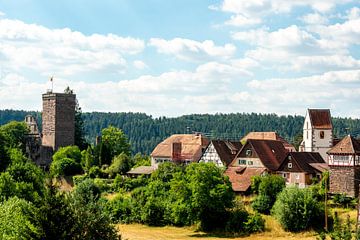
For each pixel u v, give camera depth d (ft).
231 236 328.29
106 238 140.36
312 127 466.29
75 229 131.44
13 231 152.87
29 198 263.49
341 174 355.56
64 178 530.68
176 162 533.14
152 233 339.36
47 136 646.33
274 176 358.84
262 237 317.63
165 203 371.35
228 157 473.67
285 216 319.06
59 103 640.58
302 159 411.13
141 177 472.85
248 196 378.53
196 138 561.02
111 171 522.88
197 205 343.67
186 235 333.42
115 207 381.81
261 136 585.22
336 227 153.07
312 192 331.77
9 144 486.79
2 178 263.49
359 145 361.51
